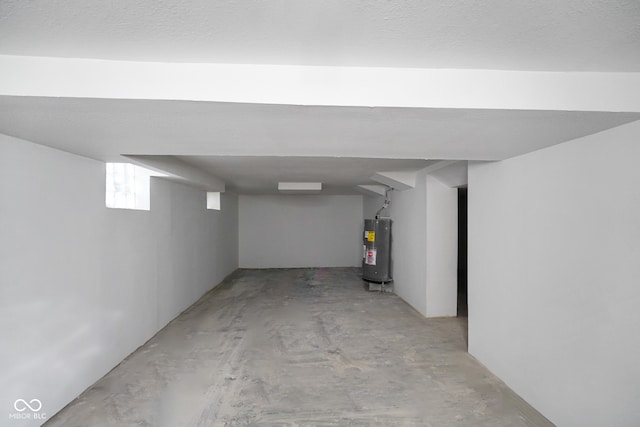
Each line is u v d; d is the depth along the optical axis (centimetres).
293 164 432
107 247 310
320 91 155
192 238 560
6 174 203
